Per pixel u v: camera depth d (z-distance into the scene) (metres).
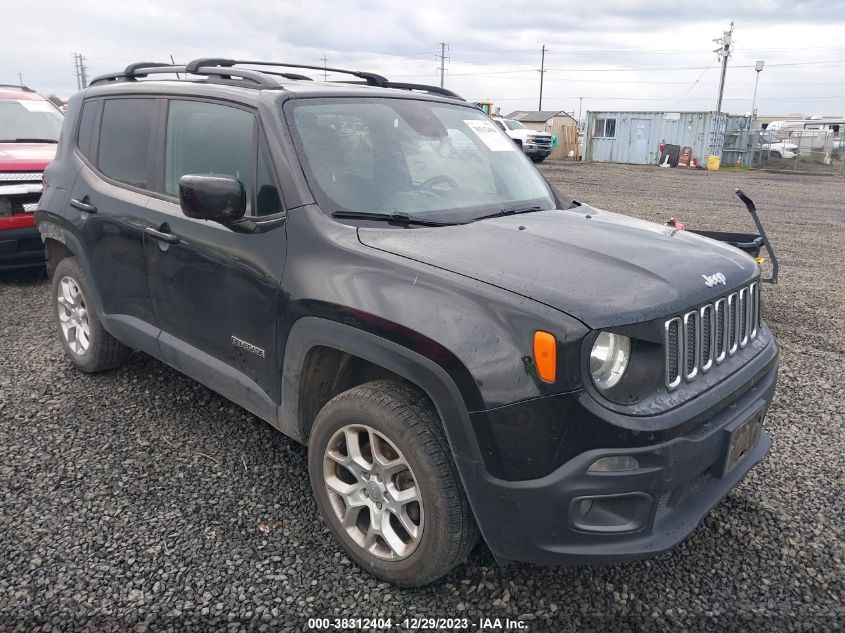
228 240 3.10
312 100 3.26
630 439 2.18
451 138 3.62
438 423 2.45
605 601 2.63
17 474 3.36
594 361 2.21
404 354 2.40
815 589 2.72
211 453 3.61
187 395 4.31
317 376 2.89
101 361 4.41
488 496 2.31
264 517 3.08
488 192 3.41
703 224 12.27
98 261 4.01
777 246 10.40
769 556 2.91
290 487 3.32
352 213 2.89
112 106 4.12
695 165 31.95
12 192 6.32
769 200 17.00
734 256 2.98
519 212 3.34
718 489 2.61
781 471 3.60
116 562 2.75
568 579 2.74
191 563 2.76
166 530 2.96
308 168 2.97
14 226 6.39
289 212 2.90
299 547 2.89
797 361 5.25
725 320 2.66
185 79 3.85
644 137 33.84
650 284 2.43
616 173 26.19
